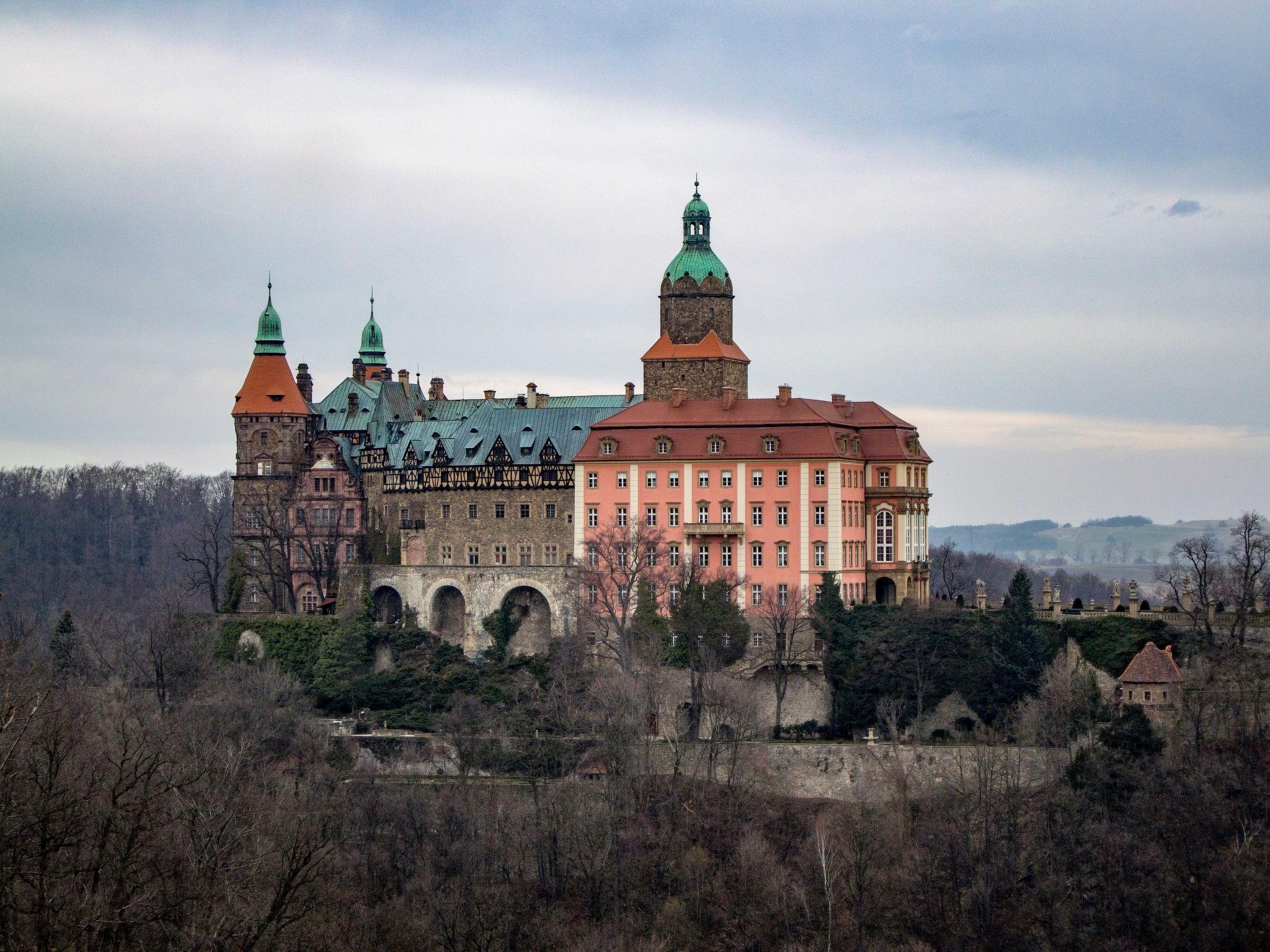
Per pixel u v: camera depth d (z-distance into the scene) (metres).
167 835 191.12
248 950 162.88
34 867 160.12
